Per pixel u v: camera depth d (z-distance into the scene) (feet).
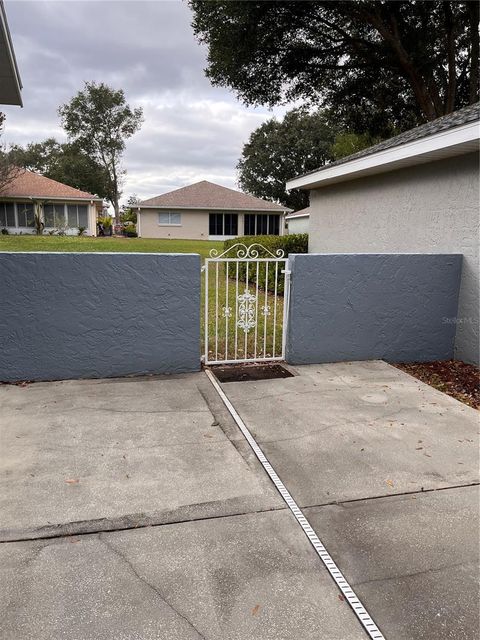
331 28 47.67
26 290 14.49
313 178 29.66
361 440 11.50
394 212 23.41
